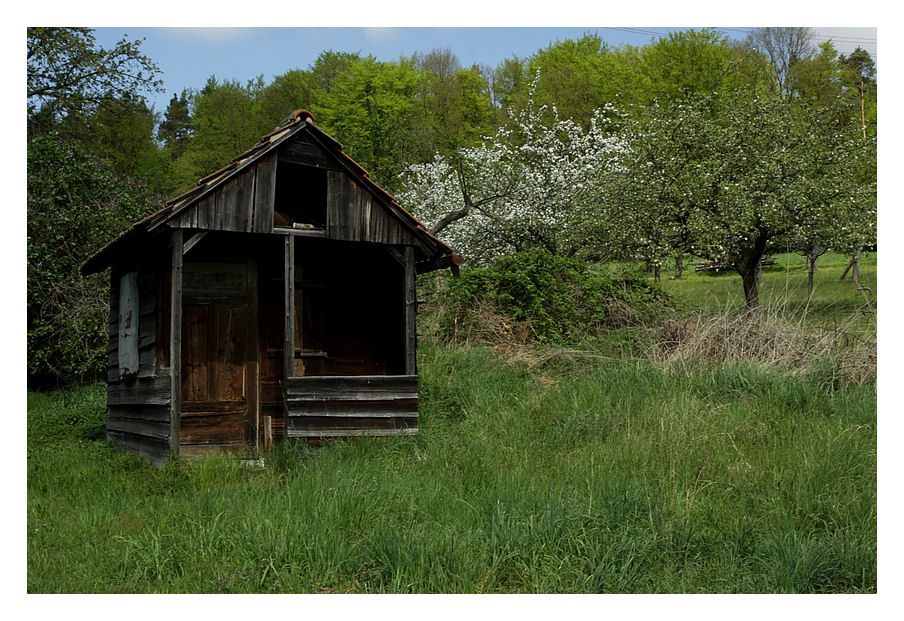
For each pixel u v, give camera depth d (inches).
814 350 532.7
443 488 323.9
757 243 820.0
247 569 244.8
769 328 565.9
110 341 525.3
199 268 438.3
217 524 277.4
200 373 433.1
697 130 829.8
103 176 797.2
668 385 482.6
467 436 424.8
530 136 1061.1
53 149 769.6
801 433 391.9
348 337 487.5
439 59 2020.2
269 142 409.4
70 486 365.1
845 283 1065.5
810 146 804.0
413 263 457.4
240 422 439.8
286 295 415.5
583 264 725.3
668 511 293.4
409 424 423.8
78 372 701.3
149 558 251.6
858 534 272.5
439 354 597.0
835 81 1539.1
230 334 442.6
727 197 754.8
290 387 408.5
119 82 988.6
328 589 234.1
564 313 660.7
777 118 811.4
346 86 1592.0
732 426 402.6
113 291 525.0
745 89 887.7
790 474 333.7
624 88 1572.3
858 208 782.5
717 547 273.0
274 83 1964.8
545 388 519.8
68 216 737.6
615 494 302.5
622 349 605.6
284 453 392.2
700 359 541.0
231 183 407.2
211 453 397.1
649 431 400.8
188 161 1736.0
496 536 262.2
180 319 400.2
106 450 461.7
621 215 862.5
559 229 966.4
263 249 466.6
